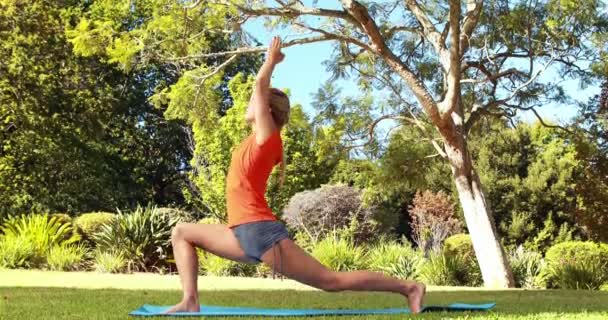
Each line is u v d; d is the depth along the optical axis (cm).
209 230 480
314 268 472
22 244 1606
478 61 1886
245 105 2506
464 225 2891
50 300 607
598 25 1738
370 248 1983
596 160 1733
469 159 1656
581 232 2845
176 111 1795
